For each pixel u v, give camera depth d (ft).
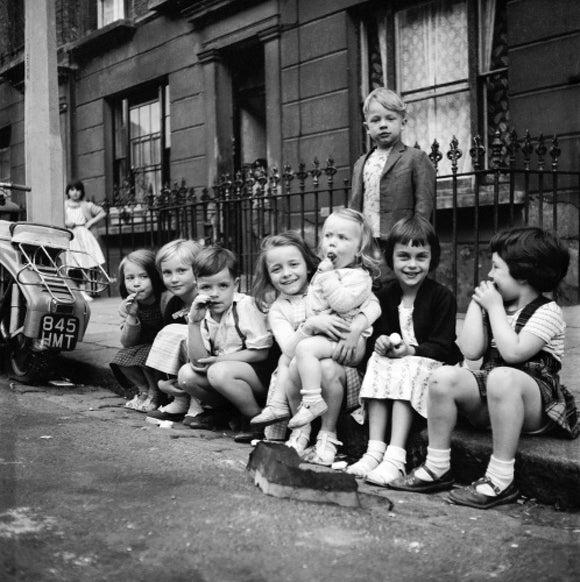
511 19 22.72
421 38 25.79
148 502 8.86
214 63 33.04
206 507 8.65
